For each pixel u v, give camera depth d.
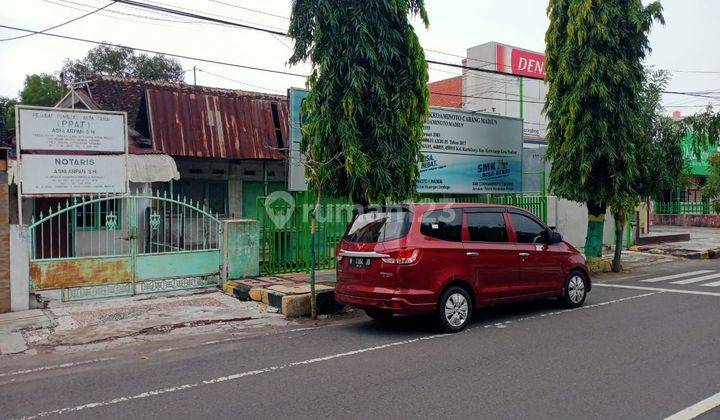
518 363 6.16
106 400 5.16
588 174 13.40
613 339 7.17
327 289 9.69
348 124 9.46
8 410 4.94
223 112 17.56
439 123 15.55
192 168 17.66
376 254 7.59
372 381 5.59
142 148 15.60
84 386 5.59
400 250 7.43
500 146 17.02
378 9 9.55
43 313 8.88
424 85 10.16
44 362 6.54
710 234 26.19
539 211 16.80
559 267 9.14
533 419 4.55
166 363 6.41
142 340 7.55
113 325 8.23
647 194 14.60
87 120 11.00
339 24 9.48
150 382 5.69
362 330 8.04
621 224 14.43
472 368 5.99
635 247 19.59
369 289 7.64
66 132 10.80
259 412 4.79
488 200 16.48
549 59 13.98
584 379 5.55
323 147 9.74
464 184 16.17
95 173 11.07
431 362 6.25
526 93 33.56
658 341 7.03
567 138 13.42
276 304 9.33
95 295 9.77
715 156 25.50
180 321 8.48
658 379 5.52
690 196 34.69
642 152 13.75
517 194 17.53
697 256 18.08
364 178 9.62
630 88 13.18
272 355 6.68
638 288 11.61
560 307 9.45
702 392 5.15
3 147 14.33
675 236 22.02
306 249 12.30
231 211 18.39
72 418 4.73
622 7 13.11
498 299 8.27
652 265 16.11
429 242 7.61
